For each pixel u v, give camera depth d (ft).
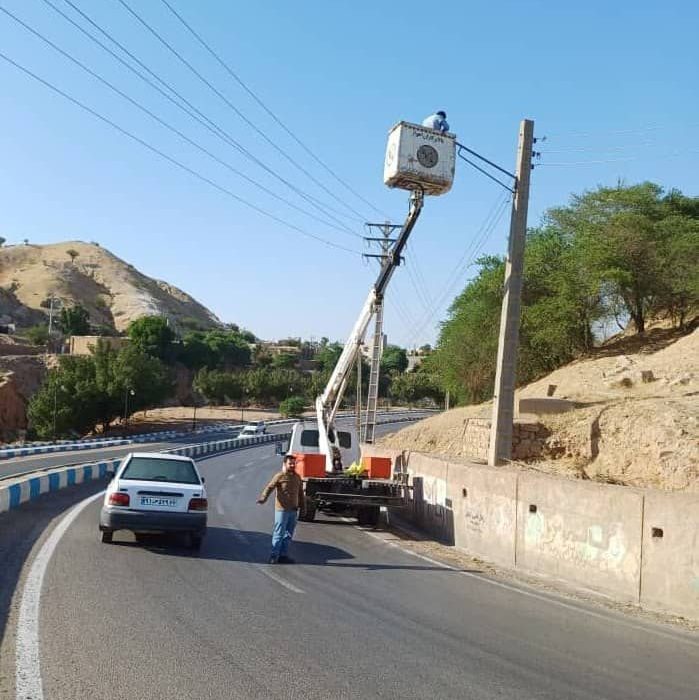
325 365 508.53
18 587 27.45
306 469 58.34
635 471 62.85
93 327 510.17
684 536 29.89
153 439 204.54
